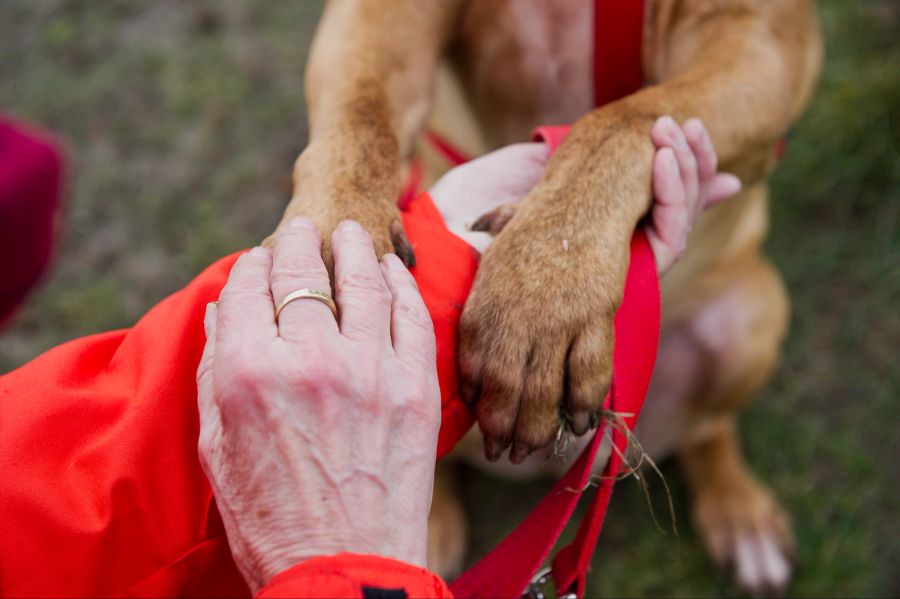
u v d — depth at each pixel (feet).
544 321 4.62
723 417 9.63
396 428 3.78
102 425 3.90
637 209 5.42
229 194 12.54
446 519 9.50
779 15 6.82
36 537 3.67
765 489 9.93
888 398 10.52
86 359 4.28
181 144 13.00
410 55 6.84
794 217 11.78
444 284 4.73
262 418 3.55
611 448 4.60
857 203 11.78
